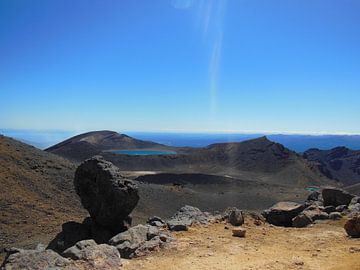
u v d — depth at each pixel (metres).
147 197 77.31
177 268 13.52
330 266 13.70
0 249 36.72
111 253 14.18
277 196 109.88
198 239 17.84
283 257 15.06
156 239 16.59
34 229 44.44
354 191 111.50
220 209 84.75
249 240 18.11
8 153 70.31
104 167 29.17
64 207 56.81
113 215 28.30
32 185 60.88
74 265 12.88
